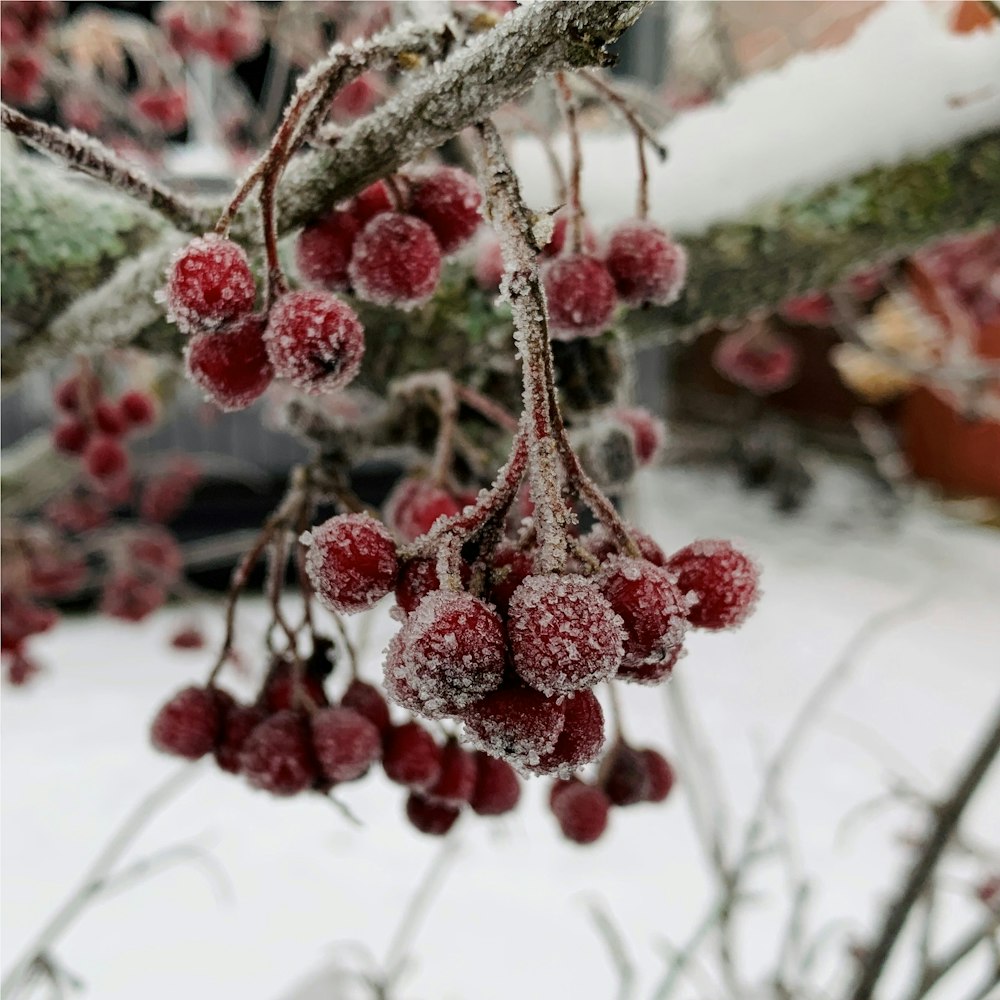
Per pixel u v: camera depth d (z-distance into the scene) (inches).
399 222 4.6
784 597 30.8
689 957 9.3
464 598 3.8
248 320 4.3
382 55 4.2
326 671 5.8
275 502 28.0
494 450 7.0
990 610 29.5
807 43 13.1
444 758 5.8
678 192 7.2
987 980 8.4
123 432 11.4
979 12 8.6
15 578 13.4
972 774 8.6
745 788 18.5
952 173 6.8
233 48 13.7
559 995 13.4
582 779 6.2
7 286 6.1
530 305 3.7
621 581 3.9
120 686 22.1
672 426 49.6
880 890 15.1
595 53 4.0
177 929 14.4
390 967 13.3
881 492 40.2
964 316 14.4
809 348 46.1
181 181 13.3
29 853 16.0
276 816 17.3
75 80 14.1
